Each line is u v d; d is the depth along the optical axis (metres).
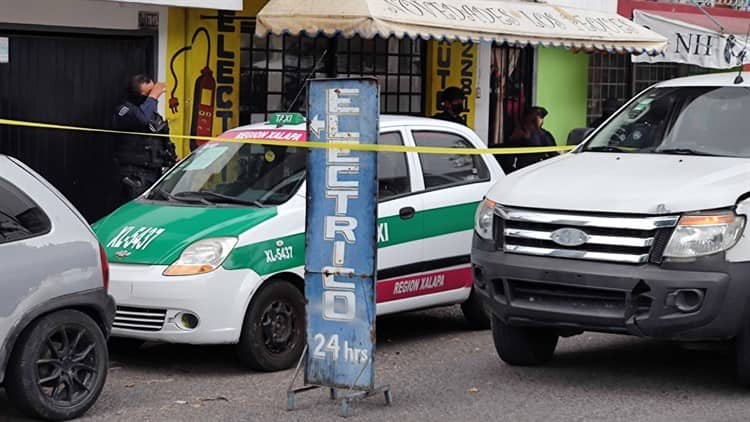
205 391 8.02
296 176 9.02
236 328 8.29
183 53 13.93
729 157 8.31
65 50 13.20
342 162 7.26
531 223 7.75
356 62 15.98
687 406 7.56
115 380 8.37
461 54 16.92
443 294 9.62
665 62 18.27
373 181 7.18
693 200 7.41
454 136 9.95
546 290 7.70
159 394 7.93
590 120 18.94
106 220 9.02
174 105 13.91
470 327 10.21
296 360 8.70
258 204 8.83
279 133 9.41
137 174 12.51
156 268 8.27
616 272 7.39
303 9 13.27
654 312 7.36
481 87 17.16
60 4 12.87
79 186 13.41
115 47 13.52
